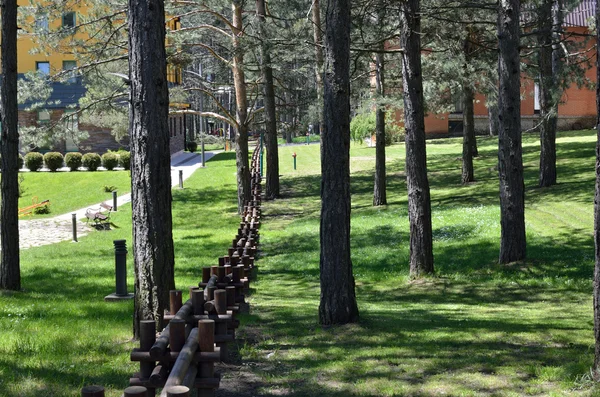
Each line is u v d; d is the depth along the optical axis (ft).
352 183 133.28
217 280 37.40
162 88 32.27
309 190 132.98
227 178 152.25
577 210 77.61
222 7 104.73
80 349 30.89
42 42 94.53
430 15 62.28
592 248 61.72
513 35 56.59
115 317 39.75
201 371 21.24
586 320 39.29
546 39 80.59
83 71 97.40
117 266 48.62
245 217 81.15
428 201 57.57
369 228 83.87
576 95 201.36
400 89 116.26
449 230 75.25
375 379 26.81
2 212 51.55
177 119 245.45
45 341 32.37
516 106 57.88
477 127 215.92
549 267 56.75
